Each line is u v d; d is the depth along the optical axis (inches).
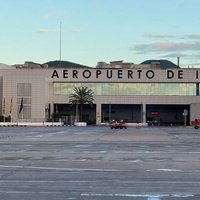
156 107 5383.9
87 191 485.1
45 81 4958.2
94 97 5201.8
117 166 743.7
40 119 4857.3
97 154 995.3
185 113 4594.0
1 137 1834.4
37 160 849.5
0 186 520.7
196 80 5196.9
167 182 556.7
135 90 5226.4
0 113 4913.9
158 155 974.4
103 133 2359.7
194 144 1400.1
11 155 964.0
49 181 563.2
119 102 5211.6
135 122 5324.8
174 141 1576.0
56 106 5226.4
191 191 487.5
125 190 492.4
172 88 5226.4
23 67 5516.7
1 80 4923.7
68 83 5221.5
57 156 940.6
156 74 5216.5
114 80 5191.9
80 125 4534.9
